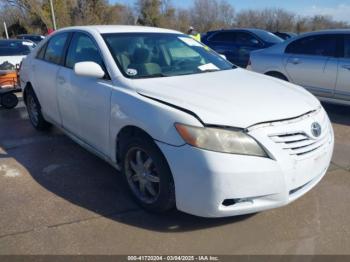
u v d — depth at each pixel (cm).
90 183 362
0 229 287
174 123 263
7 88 661
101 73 333
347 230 286
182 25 4916
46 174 384
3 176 380
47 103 465
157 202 291
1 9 4462
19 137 507
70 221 297
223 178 248
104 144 347
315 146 278
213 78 343
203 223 294
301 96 312
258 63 729
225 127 252
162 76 340
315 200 330
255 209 262
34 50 517
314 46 648
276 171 254
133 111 294
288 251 262
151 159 287
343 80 601
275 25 4647
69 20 4075
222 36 1092
